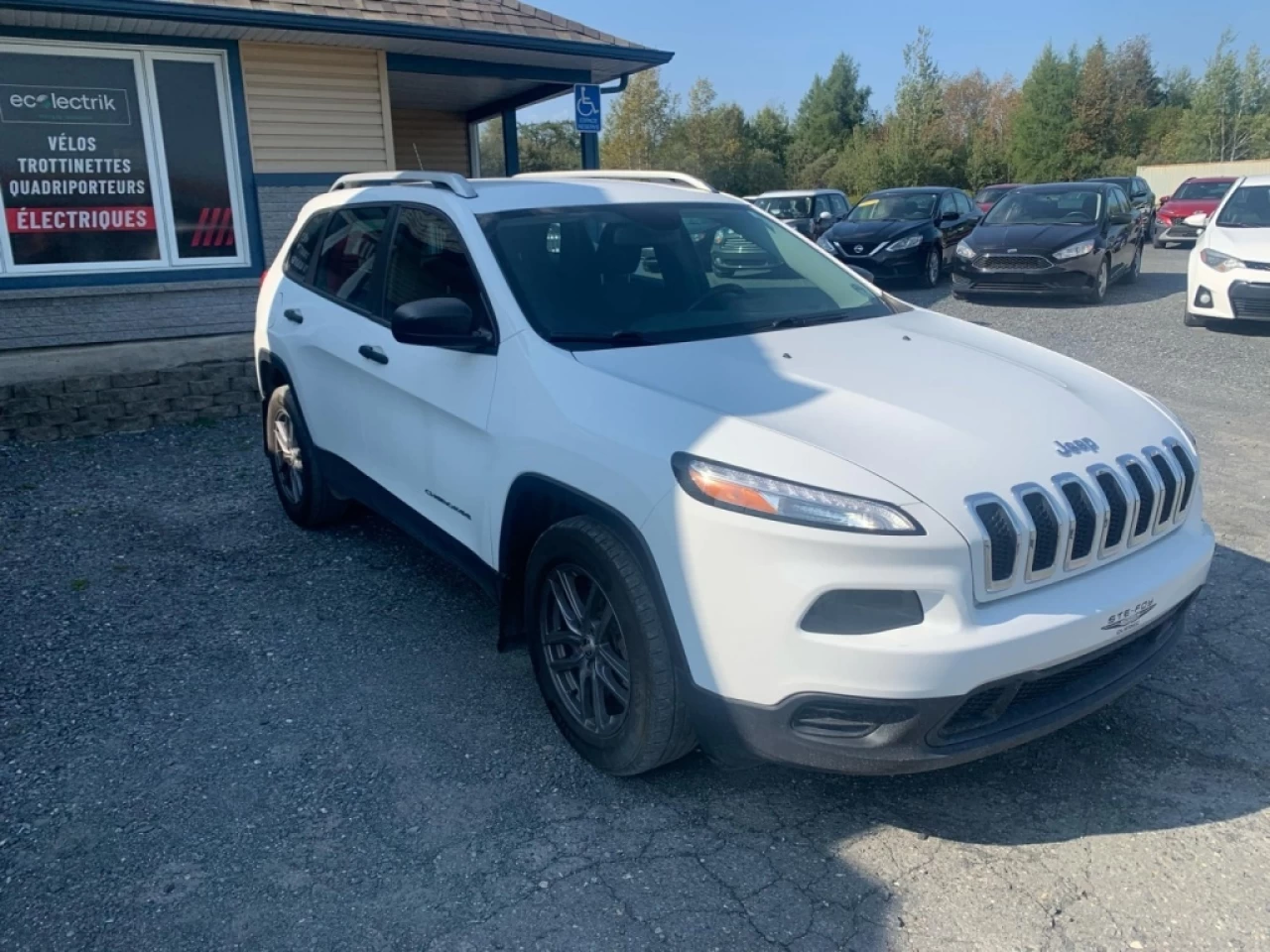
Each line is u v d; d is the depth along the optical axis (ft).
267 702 12.39
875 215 58.03
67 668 13.30
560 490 10.55
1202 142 174.19
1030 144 181.88
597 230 13.50
